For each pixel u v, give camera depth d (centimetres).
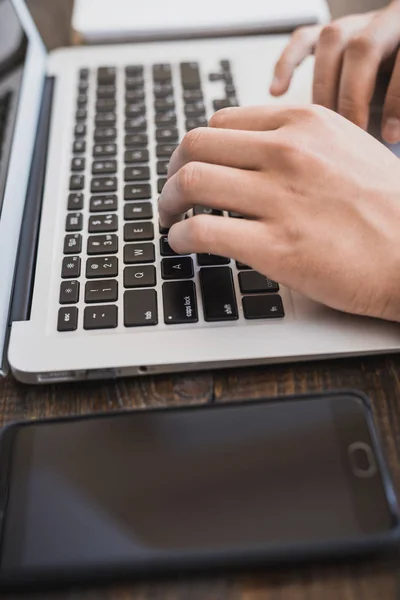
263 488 26
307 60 50
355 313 31
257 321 32
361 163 33
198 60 51
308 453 27
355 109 41
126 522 25
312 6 55
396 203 32
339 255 31
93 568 24
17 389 32
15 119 43
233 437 28
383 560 25
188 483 26
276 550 24
